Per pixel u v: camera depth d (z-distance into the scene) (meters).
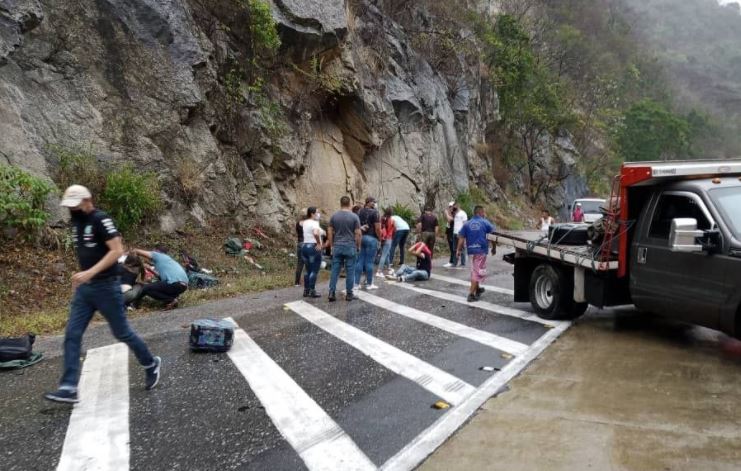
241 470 3.71
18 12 10.53
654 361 5.94
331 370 5.80
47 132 10.71
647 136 52.28
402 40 22.53
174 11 12.96
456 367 5.89
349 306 9.12
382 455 3.90
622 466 3.61
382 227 12.66
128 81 12.05
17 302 8.39
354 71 17.41
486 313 8.60
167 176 12.29
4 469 3.73
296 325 7.77
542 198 39.75
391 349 6.57
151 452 3.97
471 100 29.86
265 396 5.06
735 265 5.55
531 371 5.68
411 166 21.02
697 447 3.85
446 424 4.32
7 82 10.33
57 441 4.16
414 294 10.27
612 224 7.18
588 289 7.45
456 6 28.80
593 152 48.12
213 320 6.68
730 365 5.77
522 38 35.00
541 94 36.16
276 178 15.65
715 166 6.70
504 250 19.06
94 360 6.17
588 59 56.59
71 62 11.32
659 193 6.70
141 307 8.86
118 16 12.04
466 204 24.47
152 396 5.07
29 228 9.54
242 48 14.80
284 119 15.82
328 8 16.33
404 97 20.48
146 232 11.48
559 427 4.25
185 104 12.79
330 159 17.75
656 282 6.51
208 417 4.60
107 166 11.34
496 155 35.59
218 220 13.32
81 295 4.86
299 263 11.21
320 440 4.15
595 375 5.50
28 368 5.98
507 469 3.63
